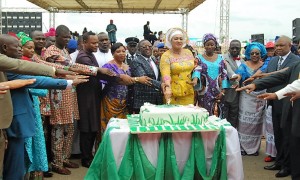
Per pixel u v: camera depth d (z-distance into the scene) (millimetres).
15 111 3148
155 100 4770
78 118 4961
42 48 4660
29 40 3986
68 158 5062
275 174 4934
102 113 5004
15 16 16016
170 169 3094
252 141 5930
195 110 3264
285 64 4840
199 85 4539
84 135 5000
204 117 3215
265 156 5930
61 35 4707
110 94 4848
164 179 3125
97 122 4949
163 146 3070
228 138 3129
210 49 4766
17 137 3162
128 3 17141
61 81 3230
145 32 16312
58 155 4742
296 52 6438
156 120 3152
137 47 6043
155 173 3051
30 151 3572
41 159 3775
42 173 4117
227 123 3318
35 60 4074
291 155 3602
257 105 5777
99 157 3133
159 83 4562
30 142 3555
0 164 3010
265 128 5742
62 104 4582
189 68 4391
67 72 3359
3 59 2879
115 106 4867
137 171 3023
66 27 4766
